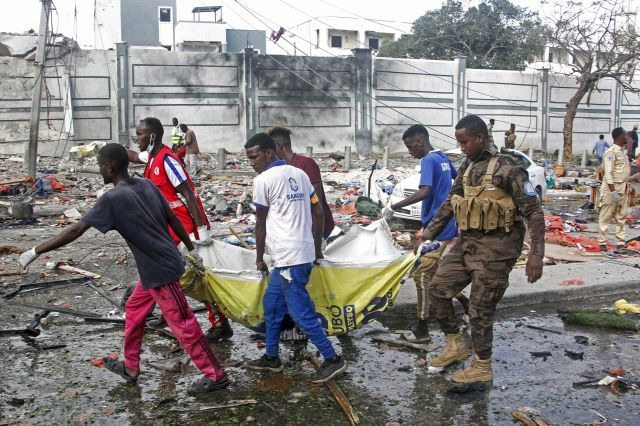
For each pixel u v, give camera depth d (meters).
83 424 3.95
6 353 5.13
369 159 29.66
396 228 11.84
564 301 6.99
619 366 5.06
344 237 5.75
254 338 5.60
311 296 4.98
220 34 46.84
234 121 30.02
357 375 4.79
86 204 14.23
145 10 48.06
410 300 6.38
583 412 4.20
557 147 37.25
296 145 31.31
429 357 5.17
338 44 55.12
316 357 5.05
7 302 6.47
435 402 4.34
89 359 5.03
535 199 4.20
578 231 11.72
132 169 19.86
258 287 4.94
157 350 5.28
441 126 34.16
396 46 45.19
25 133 26.48
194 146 19.62
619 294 7.32
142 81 28.27
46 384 4.54
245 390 4.49
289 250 4.42
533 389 4.57
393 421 4.04
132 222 4.09
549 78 36.38
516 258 4.40
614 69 31.42
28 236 10.40
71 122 26.77
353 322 5.02
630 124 39.69
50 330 5.71
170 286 4.23
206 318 6.18
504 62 42.62
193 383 4.43
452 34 44.00
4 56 25.94
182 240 4.61
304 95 31.11
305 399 4.36
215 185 17.89
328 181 19.22
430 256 5.27
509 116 35.69
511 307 6.71
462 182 4.62
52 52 26.42
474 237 4.42
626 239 10.74
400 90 32.97
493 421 4.06
